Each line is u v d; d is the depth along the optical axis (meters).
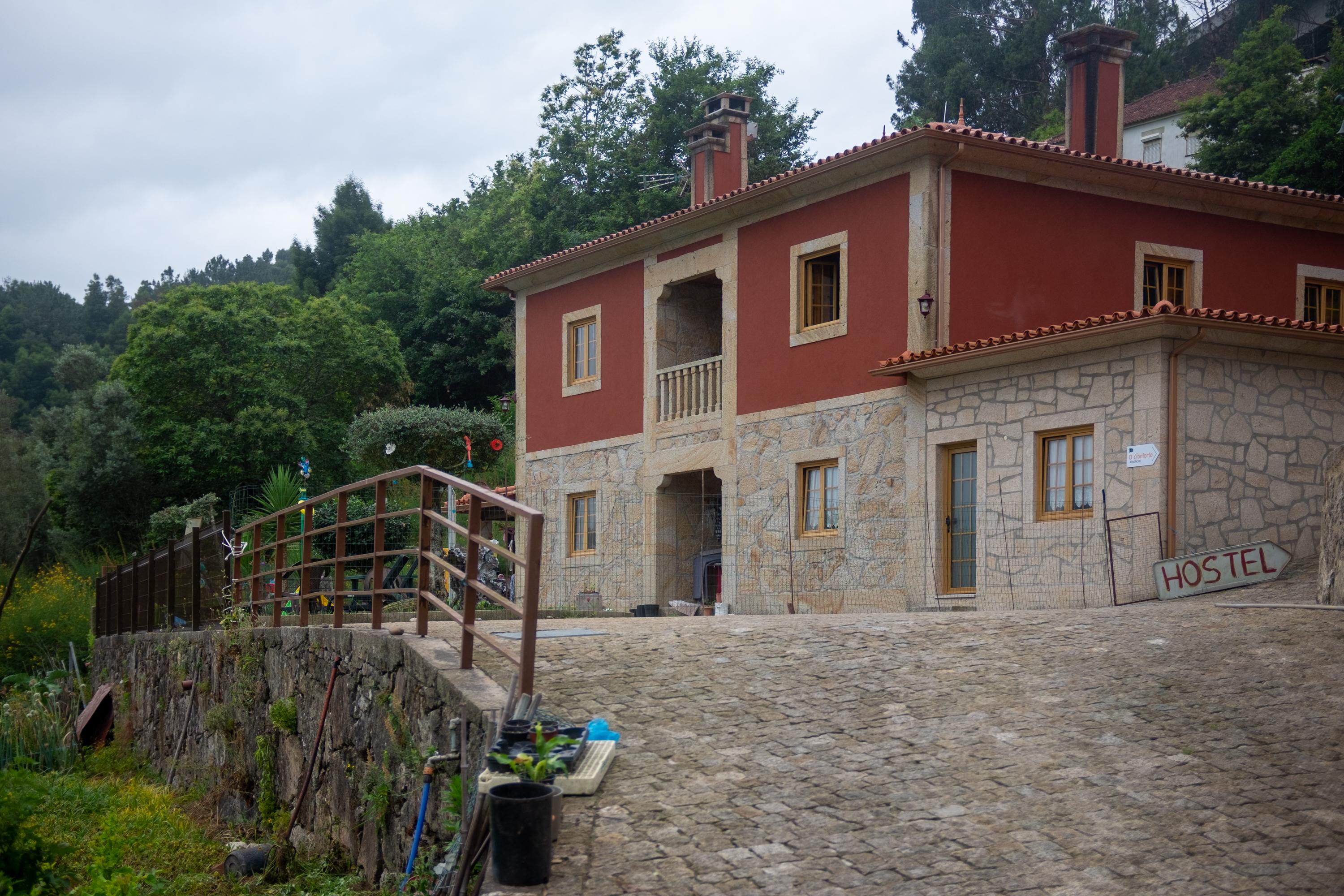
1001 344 13.73
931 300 15.00
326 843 8.93
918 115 55.38
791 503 16.94
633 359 20.00
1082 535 13.23
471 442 28.19
